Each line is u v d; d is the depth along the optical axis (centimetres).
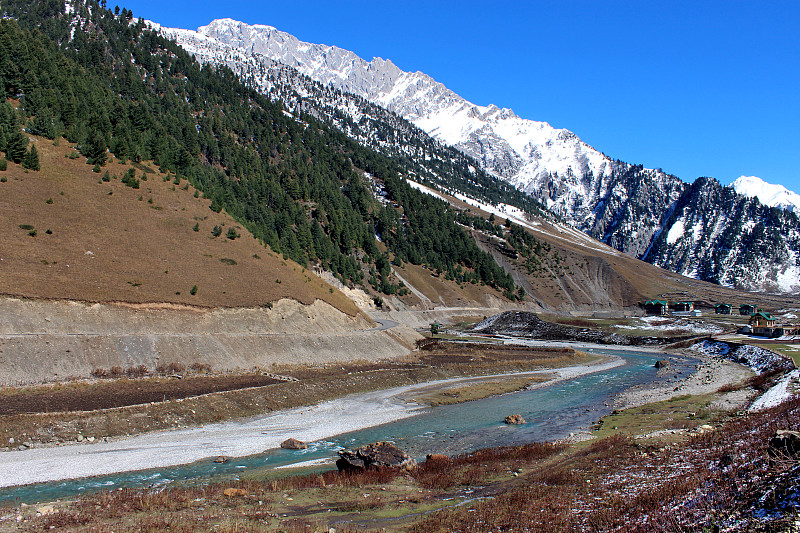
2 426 3897
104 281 7294
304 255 15900
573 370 9525
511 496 2655
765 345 10300
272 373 6981
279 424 4994
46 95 12481
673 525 1862
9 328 5703
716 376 7925
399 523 2377
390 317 15962
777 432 2352
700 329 15550
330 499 2823
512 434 4703
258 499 2786
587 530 2017
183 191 11806
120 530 2152
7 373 5116
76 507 2530
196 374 6425
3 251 6869
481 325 17950
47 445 3878
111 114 13550
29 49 14562
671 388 7075
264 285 9438
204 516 2419
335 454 4053
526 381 8031
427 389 7156
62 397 4834
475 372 8812
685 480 2417
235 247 10431
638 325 16788
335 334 9425
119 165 11194
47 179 9269
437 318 18712
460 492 2980
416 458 3934
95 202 9356
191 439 4328
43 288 6456
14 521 2255
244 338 7781
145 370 6162
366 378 7331
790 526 1521
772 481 1933
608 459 3256
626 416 5125
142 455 3816
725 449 2869
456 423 5194
